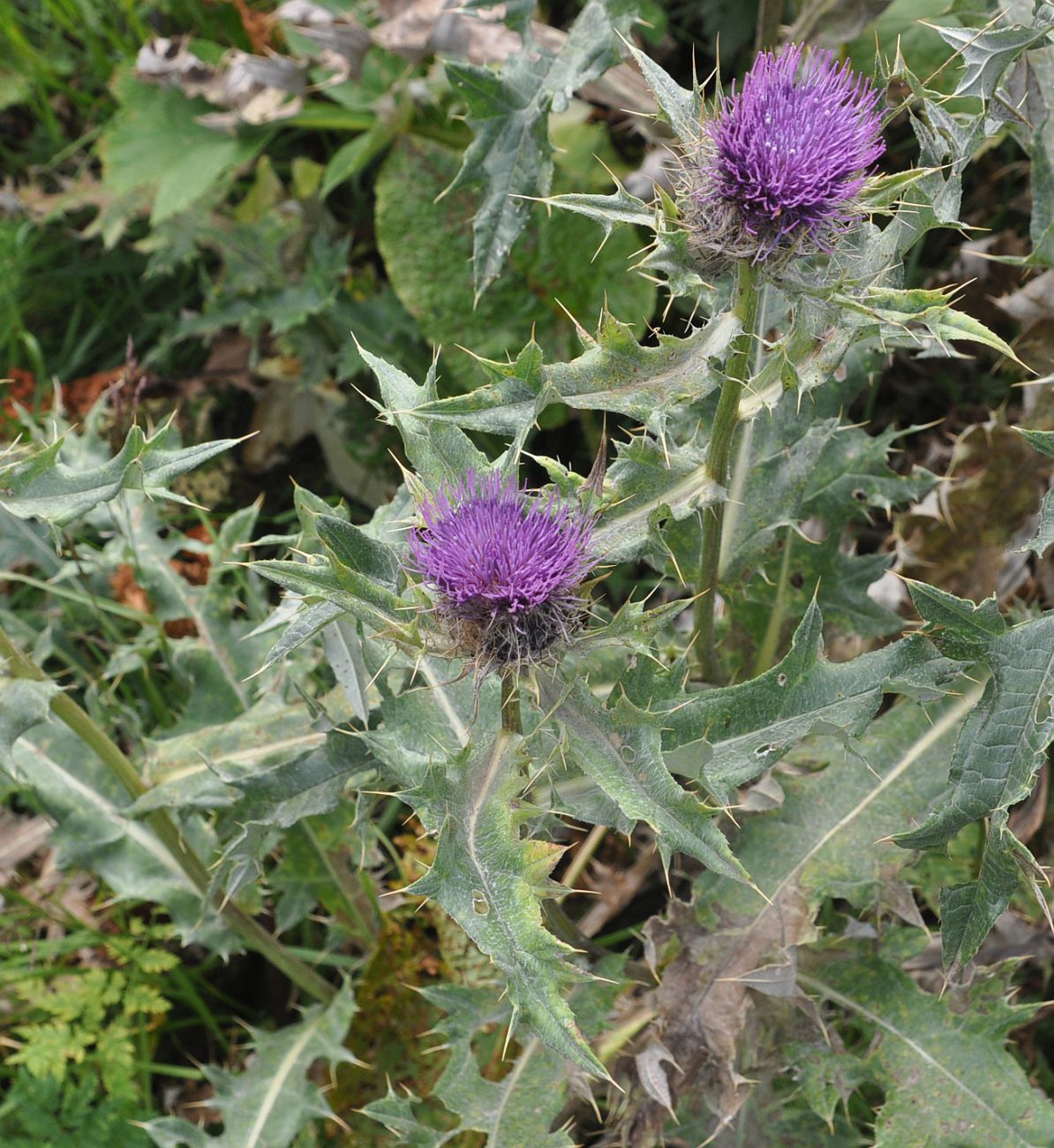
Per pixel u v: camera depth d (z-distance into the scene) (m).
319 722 0.52
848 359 0.55
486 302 0.77
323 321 0.83
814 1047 0.54
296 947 0.72
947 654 0.45
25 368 0.93
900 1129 0.52
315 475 0.89
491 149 0.58
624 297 0.75
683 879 0.69
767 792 0.55
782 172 0.41
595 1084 0.59
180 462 0.46
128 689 0.75
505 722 0.44
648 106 0.70
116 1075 0.64
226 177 0.86
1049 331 0.61
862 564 0.58
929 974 0.62
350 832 0.62
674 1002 0.52
